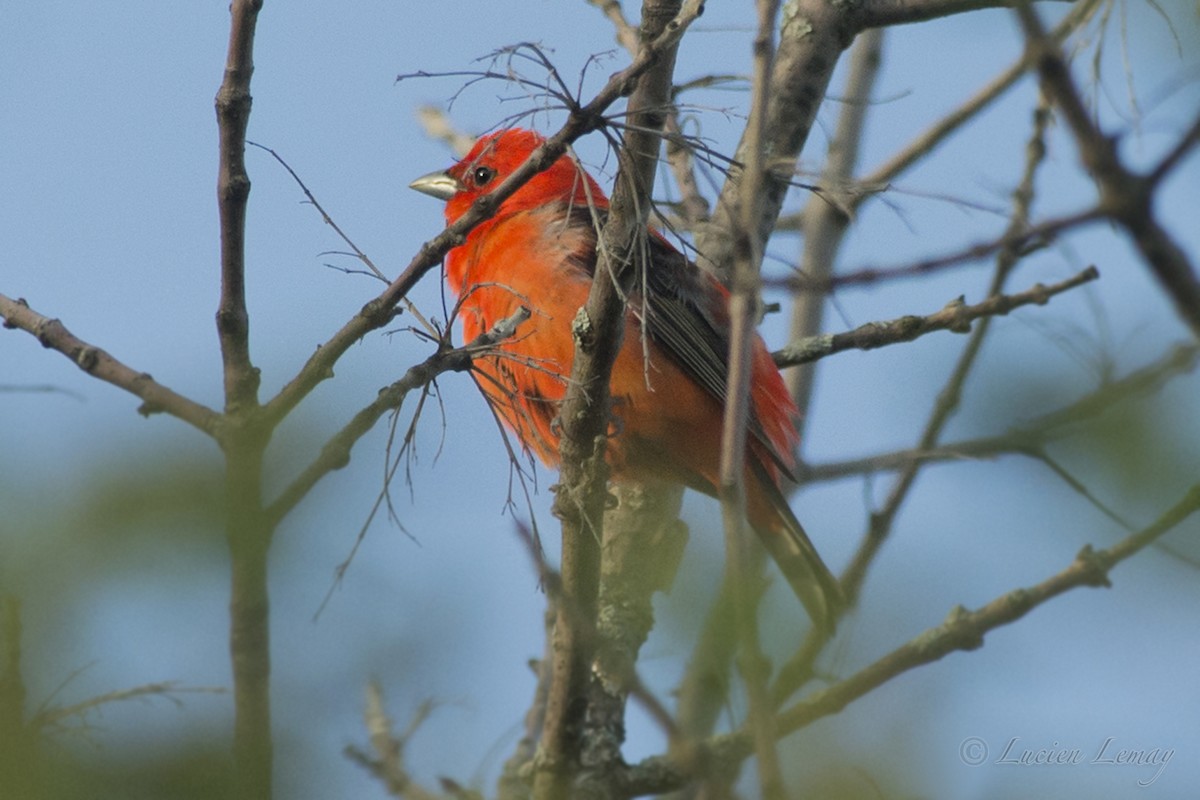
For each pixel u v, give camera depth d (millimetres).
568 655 8016
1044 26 4406
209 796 5137
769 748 5250
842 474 9477
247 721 5359
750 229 6051
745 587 5668
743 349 5961
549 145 7605
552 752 8062
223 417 6512
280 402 6766
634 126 7695
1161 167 4363
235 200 7434
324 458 6383
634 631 9711
